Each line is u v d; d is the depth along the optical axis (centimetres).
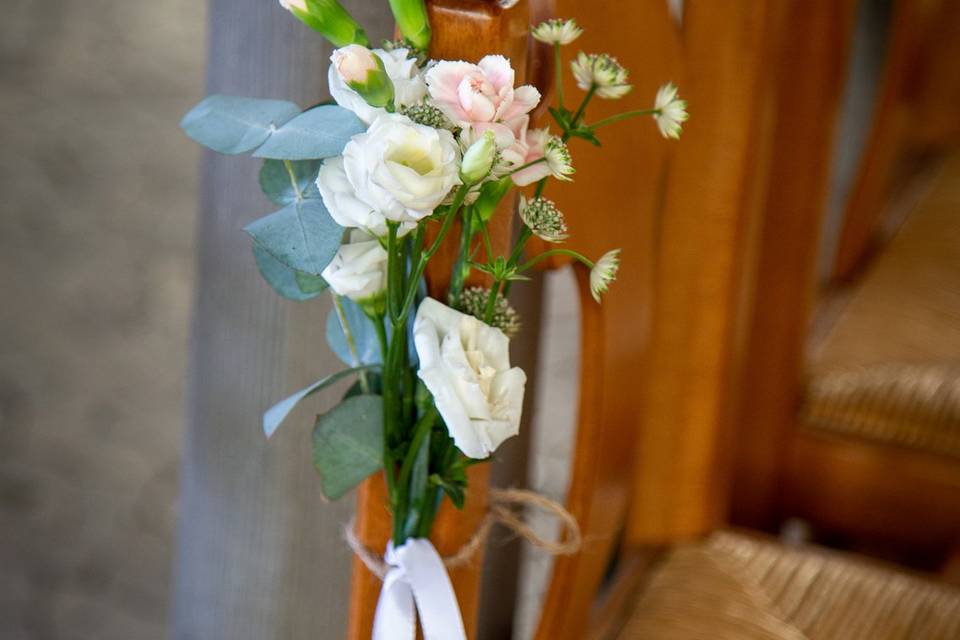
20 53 390
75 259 310
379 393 85
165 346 285
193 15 420
